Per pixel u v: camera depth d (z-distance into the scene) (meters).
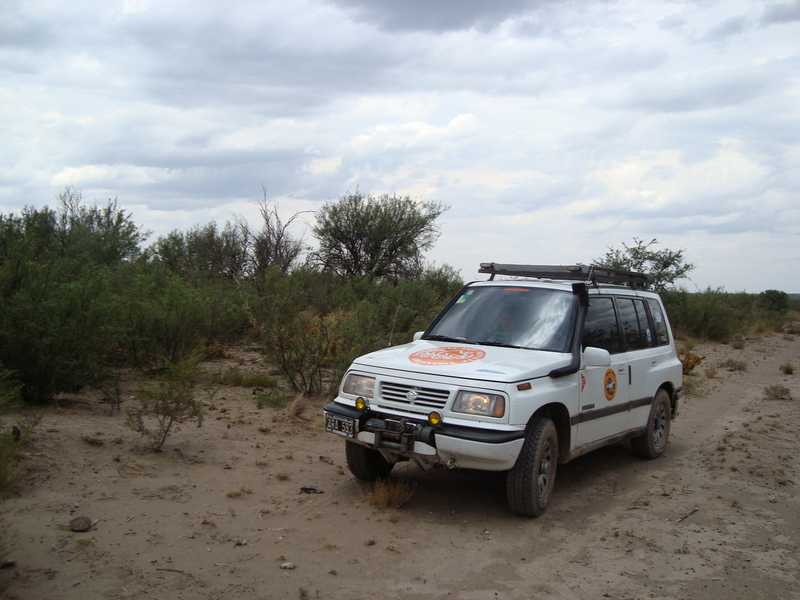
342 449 7.17
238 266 21.23
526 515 5.33
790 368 15.82
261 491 5.60
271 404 8.83
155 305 10.34
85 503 4.89
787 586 4.29
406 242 25.89
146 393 6.42
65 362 7.37
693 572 4.46
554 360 5.69
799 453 7.91
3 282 8.08
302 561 4.28
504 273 7.20
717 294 25.70
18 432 5.76
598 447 6.33
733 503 5.93
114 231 19.52
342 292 17.02
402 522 5.14
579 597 4.02
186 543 4.41
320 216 25.75
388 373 5.46
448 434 4.97
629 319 7.23
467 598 3.92
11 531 4.29
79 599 3.58
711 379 14.43
